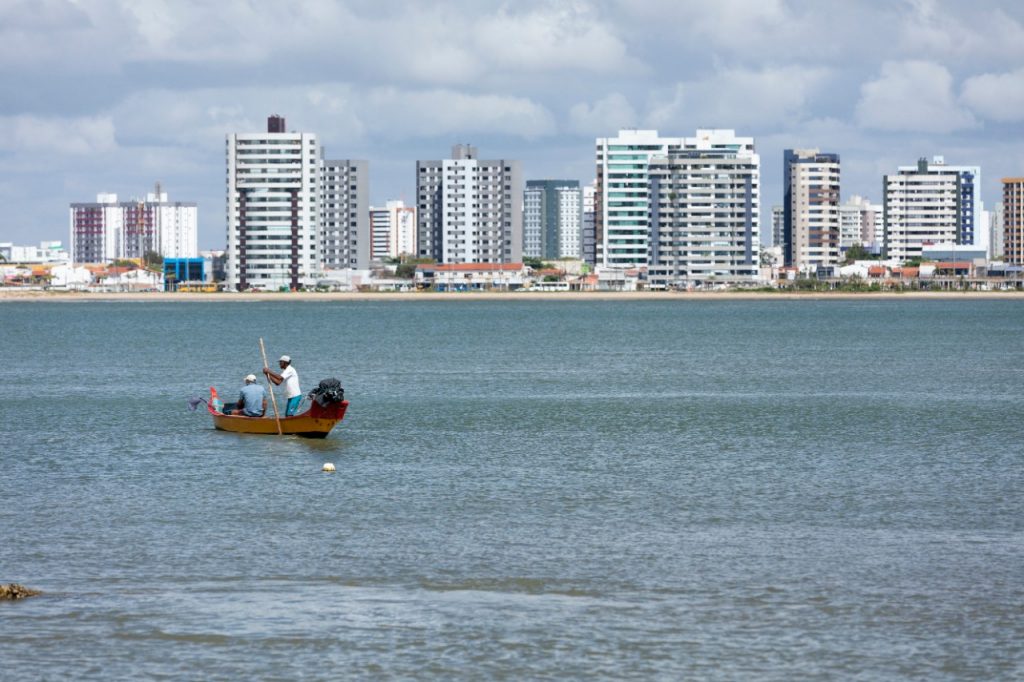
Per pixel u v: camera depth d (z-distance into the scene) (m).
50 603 62.06
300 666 54.56
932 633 58.38
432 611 61.19
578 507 84.44
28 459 105.06
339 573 67.38
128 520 79.75
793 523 79.56
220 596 63.31
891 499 87.56
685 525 78.88
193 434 120.44
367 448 112.00
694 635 58.12
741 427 130.00
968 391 173.12
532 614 60.84
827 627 59.12
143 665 54.62
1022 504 85.75
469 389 175.12
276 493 89.12
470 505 84.94
